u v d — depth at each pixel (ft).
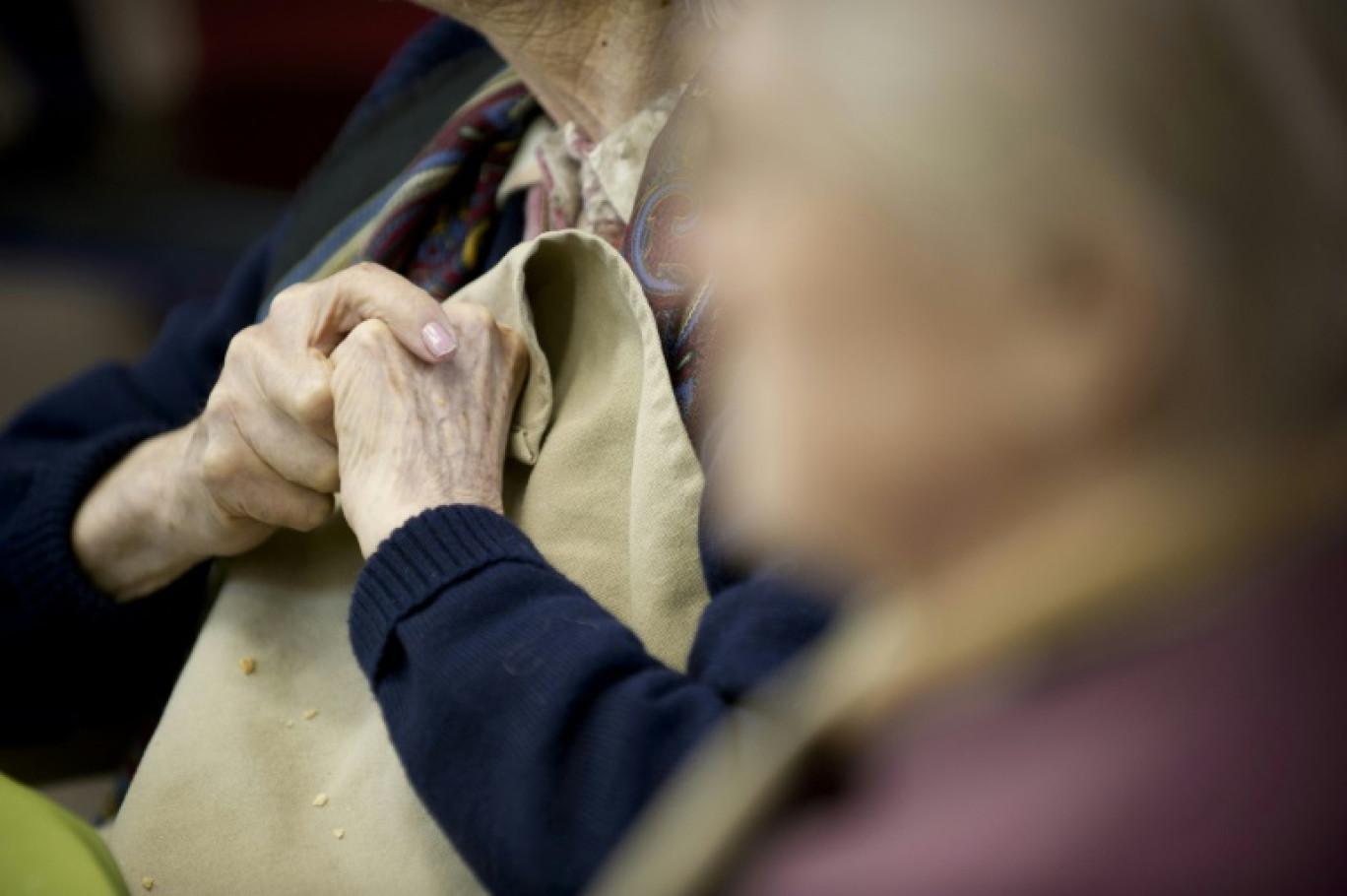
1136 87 3.68
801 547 4.20
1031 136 3.76
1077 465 3.91
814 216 4.02
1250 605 3.91
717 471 4.90
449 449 5.05
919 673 4.09
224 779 5.11
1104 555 3.92
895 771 4.07
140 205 12.36
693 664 4.82
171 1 14.10
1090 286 3.77
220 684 5.19
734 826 4.11
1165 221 3.68
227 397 5.22
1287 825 3.67
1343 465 3.81
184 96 13.94
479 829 4.71
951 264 3.87
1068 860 3.74
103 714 5.69
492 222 5.47
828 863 4.04
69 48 13.26
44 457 5.80
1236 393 3.76
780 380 4.07
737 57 4.09
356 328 5.13
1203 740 3.78
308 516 5.21
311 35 13.61
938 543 4.06
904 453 4.03
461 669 4.78
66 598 5.49
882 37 3.94
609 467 5.09
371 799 5.05
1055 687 4.01
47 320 11.64
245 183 12.68
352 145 5.89
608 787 4.65
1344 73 3.70
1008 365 3.89
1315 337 3.72
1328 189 3.66
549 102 5.39
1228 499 3.84
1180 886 3.65
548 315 5.22
